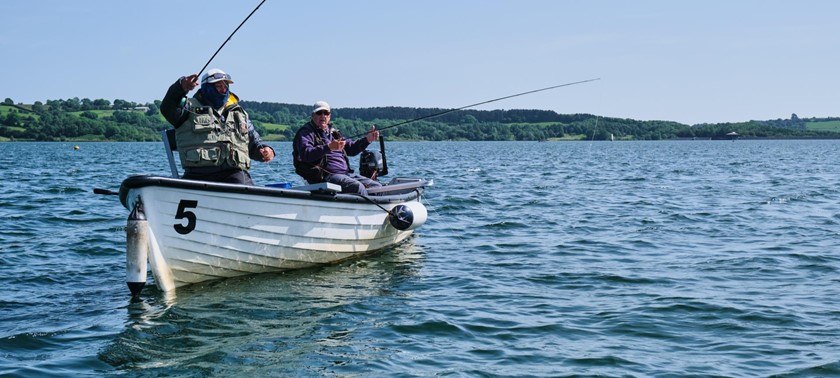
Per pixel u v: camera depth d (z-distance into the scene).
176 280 7.47
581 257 9.50
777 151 74.06
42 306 6.98
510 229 12.02
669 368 5.31
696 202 16.58
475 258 9.41
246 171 7.91
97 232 11.52
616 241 10.77
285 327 6.26
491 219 13.35
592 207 15.48
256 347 5.74
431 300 7.20
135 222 6.98
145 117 146.75
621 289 7.68
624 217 13.65
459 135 133.00
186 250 7.36
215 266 7.67
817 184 22.94
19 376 5.11
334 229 8.63
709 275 8.34
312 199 8.20
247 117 7.90
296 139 8.96
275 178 25.05
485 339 5.97
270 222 7.89
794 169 33.84
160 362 5.41
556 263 9.09
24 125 134.12
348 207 8.73
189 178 7.64
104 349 5.68
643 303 7.07
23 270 8.63
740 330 6.20
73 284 7.94
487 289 7.66
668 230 11.89
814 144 126.88
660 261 9.19
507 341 5.93
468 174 29.06
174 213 7.20
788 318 6.51
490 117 134.75
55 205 15.42
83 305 7.00
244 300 7.10
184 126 7.49
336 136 9.25
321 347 5.75
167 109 7.36
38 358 5.48
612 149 86.31
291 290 7.52
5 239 10.80
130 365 5.35
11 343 5.80
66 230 11.73
